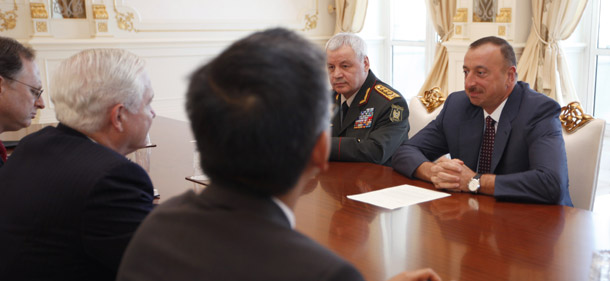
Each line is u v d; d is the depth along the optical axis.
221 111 0.69
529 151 2.04
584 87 5.14
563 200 1.89
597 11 4.93
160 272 0.71
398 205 1.81
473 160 2.25
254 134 0.68
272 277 0.65
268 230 0.70
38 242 1.16
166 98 6.04
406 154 2.23
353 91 2.68
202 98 0.71
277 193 0.74
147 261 0.73
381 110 2.60
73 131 1.32
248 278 0.65
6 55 1.93
